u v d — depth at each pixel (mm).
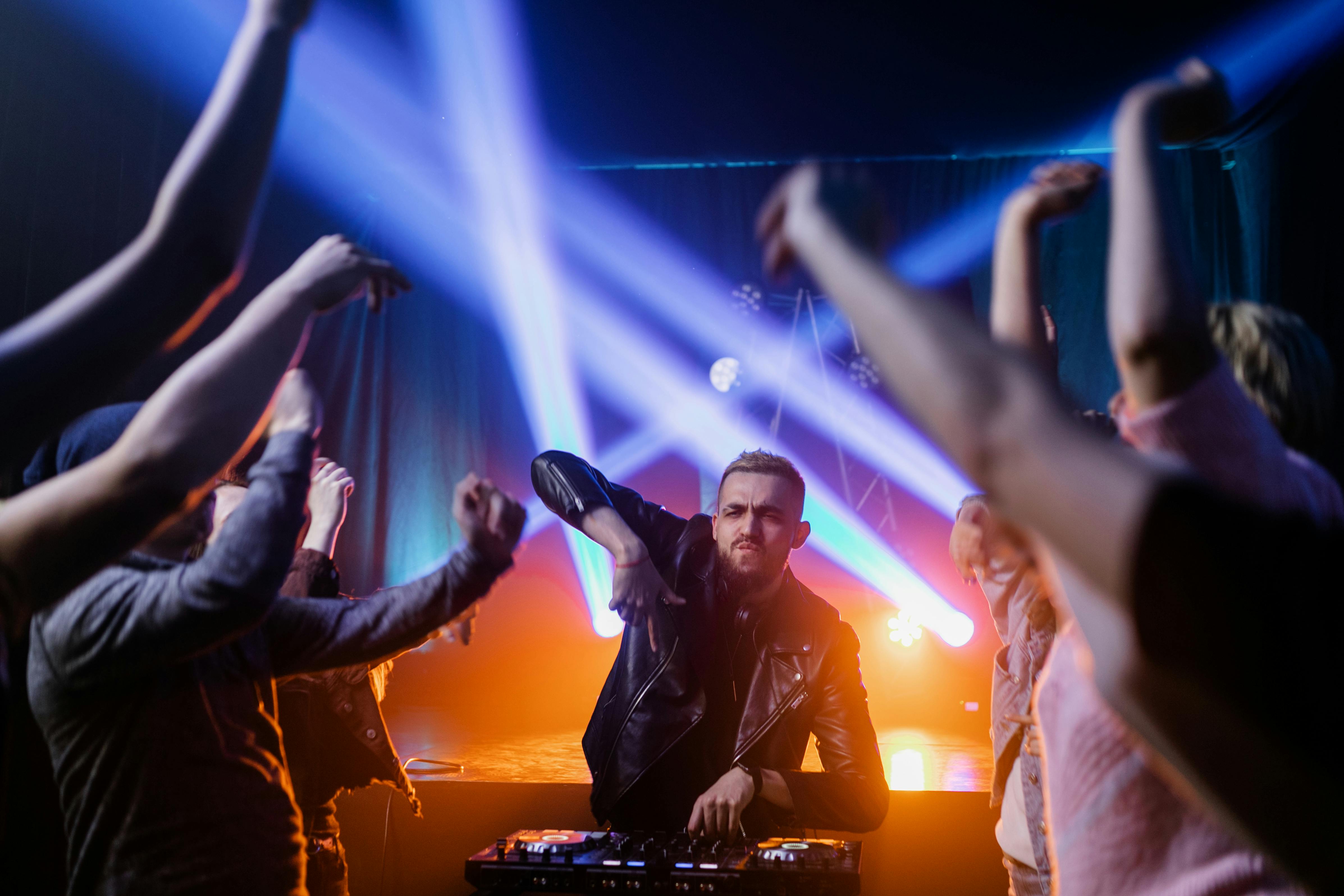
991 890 2160
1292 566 341
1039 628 1482
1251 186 6957
